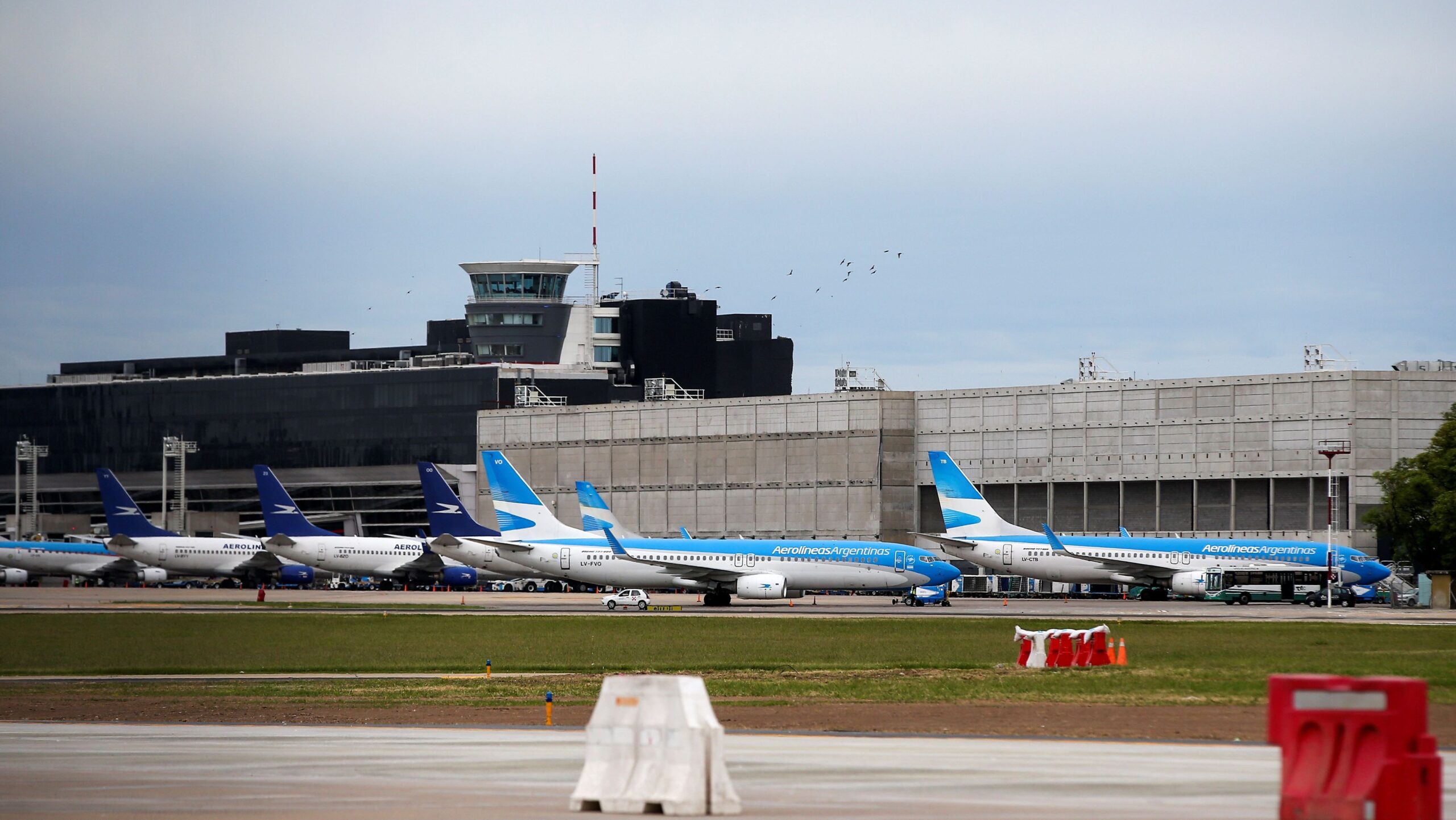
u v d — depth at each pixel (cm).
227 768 12812
